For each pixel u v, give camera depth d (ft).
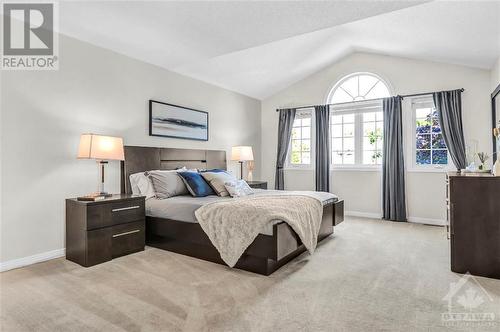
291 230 8.66
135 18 9.53
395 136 15.58
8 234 8.86
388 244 11.30
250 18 9.50
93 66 11.03
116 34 10.51
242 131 18.85
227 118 17.67
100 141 9.87
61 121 10.09
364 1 8.36
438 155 15.01
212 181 12.17
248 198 10.50
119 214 9.77
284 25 9.93
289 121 19.03
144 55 12.33
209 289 7.32
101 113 11.25
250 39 10.99
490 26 9.78
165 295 6.99
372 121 16.80
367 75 16.90
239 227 8.41
